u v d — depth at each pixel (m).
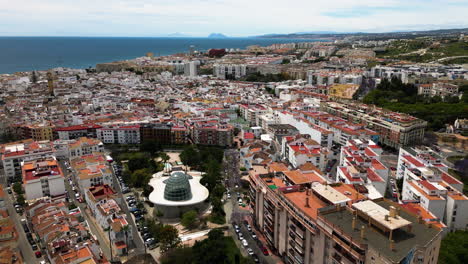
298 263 199.62
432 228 164.25
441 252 198.50
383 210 168.62
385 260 142.25
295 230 199.50
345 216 175.50
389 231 157.62
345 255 162.38
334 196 195.88
